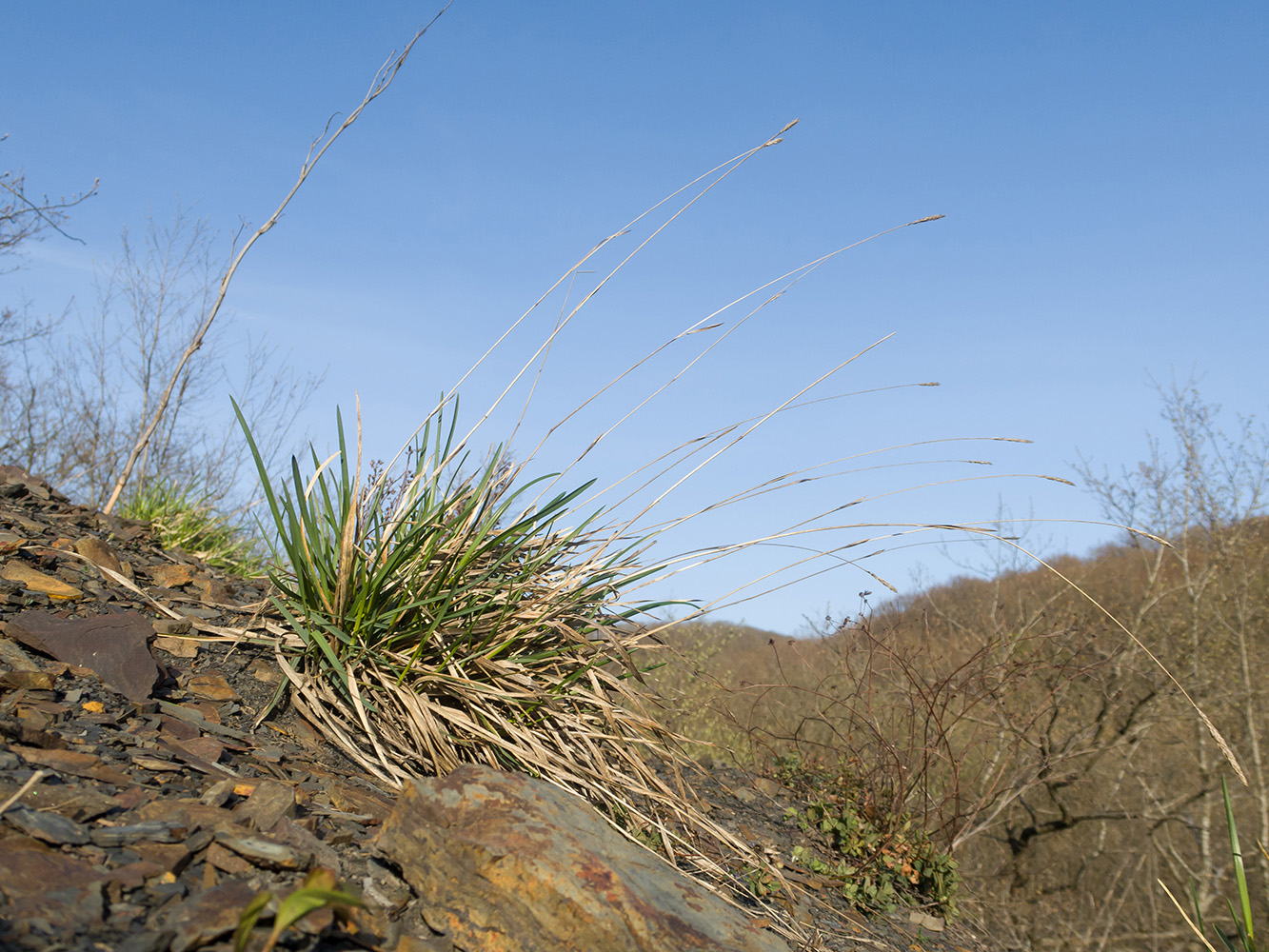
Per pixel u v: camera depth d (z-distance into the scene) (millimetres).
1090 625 7617
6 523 3477
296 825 1812
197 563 4148
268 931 1361
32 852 1395
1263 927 7371
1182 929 7348
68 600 2848
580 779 2646
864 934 3211
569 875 1734
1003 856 8523
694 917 1958
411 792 1924
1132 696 8266
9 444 9016
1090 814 7820
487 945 1639
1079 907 7668
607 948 1656
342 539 2752
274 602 2932
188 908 1360
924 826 4609
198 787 1930
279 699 2635
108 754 1945
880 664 6328
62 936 1206
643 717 2980
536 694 2779
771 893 3076
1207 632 8617
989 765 7199
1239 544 8594
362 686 2754
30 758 1780
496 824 1842
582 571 3107
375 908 1636
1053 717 7469
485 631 2939
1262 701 8359
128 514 4828
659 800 2826
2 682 2117
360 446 2908
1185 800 7801
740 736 6418
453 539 2957
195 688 2576
